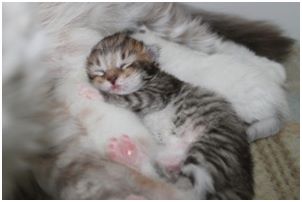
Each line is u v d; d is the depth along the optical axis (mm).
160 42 365
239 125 334
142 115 341
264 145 342
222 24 391
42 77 320
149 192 287
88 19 365
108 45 356
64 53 348
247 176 317
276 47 392
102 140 309
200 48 374
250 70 349
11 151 289
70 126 305
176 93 347
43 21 346
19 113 299
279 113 347
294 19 391
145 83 349
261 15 393
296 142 343
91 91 333
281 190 317
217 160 316
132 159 306
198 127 333
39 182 289
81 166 290
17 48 317
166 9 378
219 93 343
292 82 375
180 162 315
